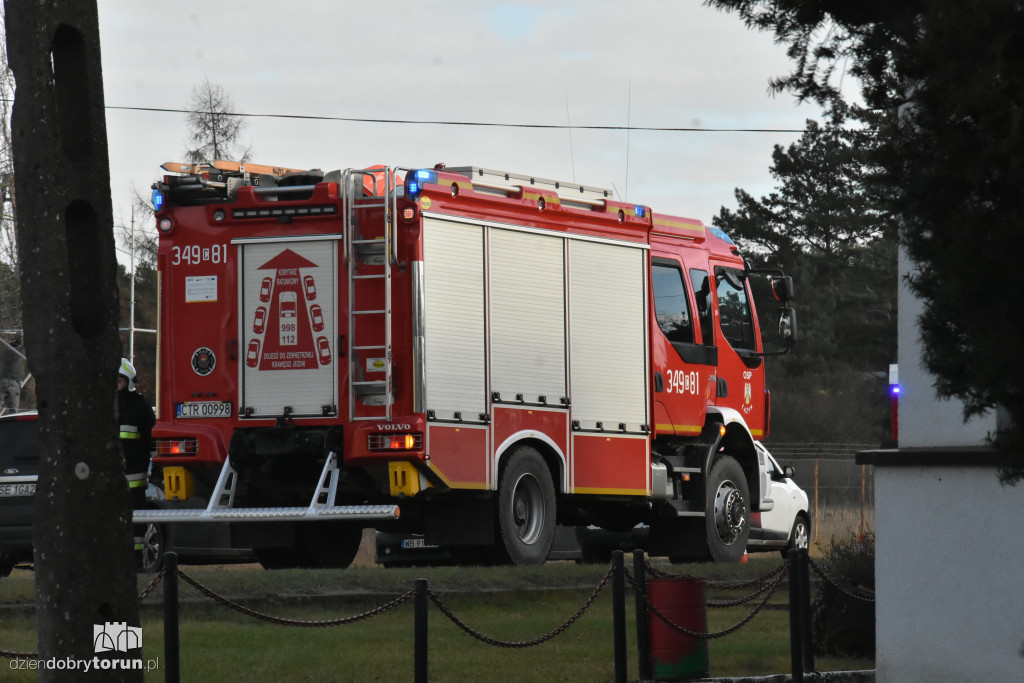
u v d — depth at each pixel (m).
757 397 38.22
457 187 29.81
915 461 19.05
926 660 18.97
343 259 29.67
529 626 25.12
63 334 14.09
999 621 18.36
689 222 36.69
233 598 24.50
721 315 37.00
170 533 32.22
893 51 14.59
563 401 31.69
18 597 23.72
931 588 18.97
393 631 24.28
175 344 30.73
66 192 14.10
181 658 21.02
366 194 29.88
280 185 30.80
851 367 111.12
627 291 33.47
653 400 33.91
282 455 30.00
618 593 19.89
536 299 31.31
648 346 33.75
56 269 14.06
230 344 30.31
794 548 21.97
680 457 35.47
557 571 28.59
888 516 19.42
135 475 32.19
